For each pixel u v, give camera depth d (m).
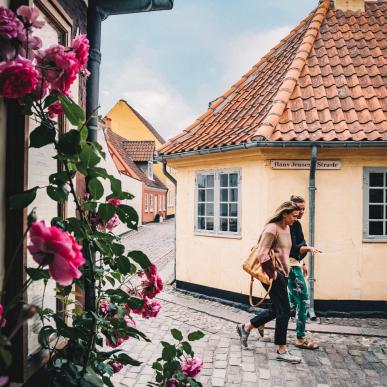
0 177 1.98
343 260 6.76
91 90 3.45
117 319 2.13
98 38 3.49
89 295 3.10
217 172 7.71
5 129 2.01
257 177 6.90
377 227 6.83
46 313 1.99
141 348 5.14
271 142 6.29
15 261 2.03
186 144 8.11
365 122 6.70
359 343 5.36
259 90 8.57
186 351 2.31
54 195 1.80
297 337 5.14
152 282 2.29
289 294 5.16
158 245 16.78
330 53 8.26
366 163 6.73
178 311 6.98
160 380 2.25
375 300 6.77
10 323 2.04
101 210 1.93
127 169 25.48
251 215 7.02
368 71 7.80
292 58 8.62
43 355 2.32
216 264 7.72
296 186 6.75
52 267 1.21
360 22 9.05
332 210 6.76
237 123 7.86
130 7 3.52
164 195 39.22
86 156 1.73
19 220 2.03
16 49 1.57
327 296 6.75
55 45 1.65
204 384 4.12
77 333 1.95
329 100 7.23
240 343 5.35
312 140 6.31
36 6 2.32
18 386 2.05
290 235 4.95
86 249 2.01
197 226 8.19
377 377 4.32
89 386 1.84
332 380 4.23
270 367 4.56
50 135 1.73
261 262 4.54
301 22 9.98
